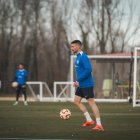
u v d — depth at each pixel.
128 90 54.34
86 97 23.36
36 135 20.69
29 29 82.06
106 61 55.12
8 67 81.94
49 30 83.12
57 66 84.06
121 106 42.84
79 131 22.30
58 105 43.59
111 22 82.00
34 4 81.81
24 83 44.88
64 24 83.25
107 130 22.83
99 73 67.31
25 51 82.25
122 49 82.06
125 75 57.88
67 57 83.75
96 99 53.72
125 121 27.56
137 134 21.34
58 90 55.12
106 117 30.28
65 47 83.56
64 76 84.12
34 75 82.88
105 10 82.12
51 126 24.42
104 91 55.38
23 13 81.56
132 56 50.34
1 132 21.73
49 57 83.81
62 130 22.67
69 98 54.56
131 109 38.34
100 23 82.00
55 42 83.38
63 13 83.25
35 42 82.38
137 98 51.38
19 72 45.06
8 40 81.69
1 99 59.16
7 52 81.69
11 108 38.75
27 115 31.33
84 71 23.27
